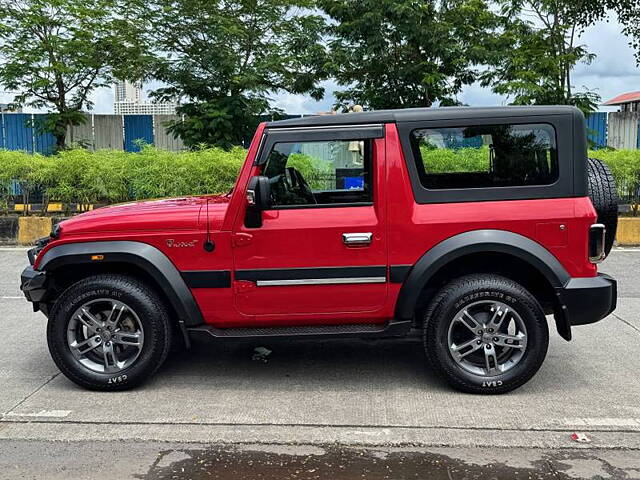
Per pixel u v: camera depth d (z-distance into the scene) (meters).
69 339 4.65
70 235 4.61
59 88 18.08
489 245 4.37
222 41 16.94
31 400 4.55
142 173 12.08
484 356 4.53
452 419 4.16
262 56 17.95
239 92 17.86
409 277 4.47
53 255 4.56
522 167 4.46
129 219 4.61
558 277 4.40
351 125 4.50
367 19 16.25
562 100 16.69
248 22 17.75
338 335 4.56
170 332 4.70
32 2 16.56
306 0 17.70
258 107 17.62
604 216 4.67
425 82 16.45
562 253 4.43
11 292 8.16
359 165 4.54
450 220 4.41
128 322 4.73
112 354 4.67
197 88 17.62
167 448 3.80
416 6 16.38
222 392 4.70
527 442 3.82
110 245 4.55
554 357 5.45
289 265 4.52
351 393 4.65
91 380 4.65
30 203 12.82
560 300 4.41
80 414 4.30
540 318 4.44
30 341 6.07
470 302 4.43
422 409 4.33
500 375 4.50
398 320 4.57
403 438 3.89
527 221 4.40
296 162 4.54
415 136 4.48
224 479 3.43
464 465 3.56
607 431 3.97
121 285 4.57
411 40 16.94
